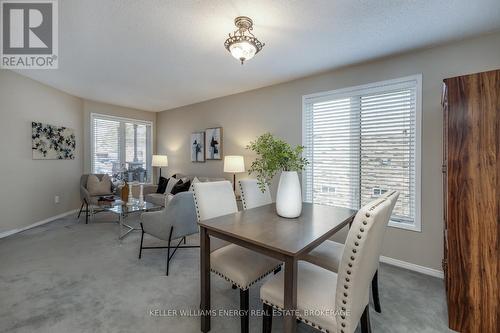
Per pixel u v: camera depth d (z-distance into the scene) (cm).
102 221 412
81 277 226
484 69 214
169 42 237
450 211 160
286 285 116
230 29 212
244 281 147
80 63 294
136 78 346
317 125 322
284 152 171
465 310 155
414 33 213
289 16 191
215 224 156
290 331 115
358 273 104
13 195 344
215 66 296
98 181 446
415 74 246
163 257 272
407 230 251
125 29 215
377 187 276
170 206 240
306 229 146
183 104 511
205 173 481
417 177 245
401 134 259
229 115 431
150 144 589
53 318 169
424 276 235
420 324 166
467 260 155
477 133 152
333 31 212
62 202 433
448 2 172
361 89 282
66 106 433
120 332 156
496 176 148
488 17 188
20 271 235
